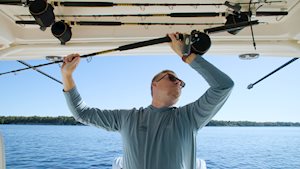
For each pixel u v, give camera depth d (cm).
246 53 289
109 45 278
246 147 2467
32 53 293
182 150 186
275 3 238
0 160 240
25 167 1930
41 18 215
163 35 270
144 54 296
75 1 239
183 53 178
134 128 196
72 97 207
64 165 1855
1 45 278
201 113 188
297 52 281
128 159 195
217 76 170
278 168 2189
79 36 271
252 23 210
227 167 2084
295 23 247
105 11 255
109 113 213
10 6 237
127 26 271
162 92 194
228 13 238
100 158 1892
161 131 188
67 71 201
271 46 275
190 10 256
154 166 183
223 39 274
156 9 253
